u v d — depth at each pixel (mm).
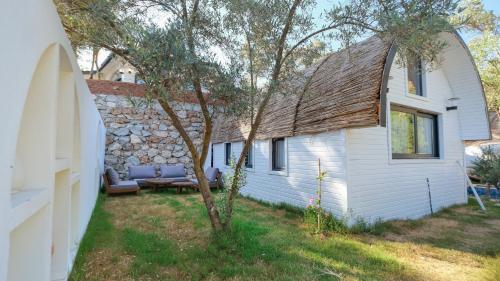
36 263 2244
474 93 8312
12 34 1472
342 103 5660
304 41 4449
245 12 4074
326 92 6379
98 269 3455
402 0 3395
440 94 8211
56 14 2344
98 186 9047
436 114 8188
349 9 3789
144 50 2945
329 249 4293
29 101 2270
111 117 11617
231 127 11109
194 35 3834
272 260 3783
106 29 3355
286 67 4578
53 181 2334
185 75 3371
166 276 3307
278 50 4289
